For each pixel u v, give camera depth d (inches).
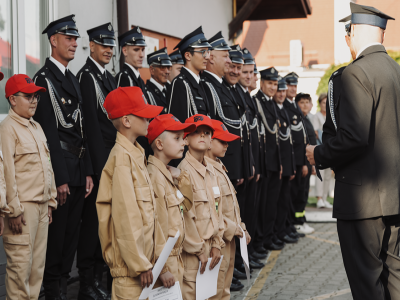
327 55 779.4
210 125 140.9
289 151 268.2
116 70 236.1
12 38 184.4
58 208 153.6
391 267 123.0
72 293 182.5
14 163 133.2
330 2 779.4
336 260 236.7
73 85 162.1
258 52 804.0
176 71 250.7
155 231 112.5
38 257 138.7
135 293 106.8
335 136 122.9
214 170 154.0
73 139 158.9
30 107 137.9
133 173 108.3
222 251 148.1
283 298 179.8
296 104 298.8
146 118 114.3
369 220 120.6
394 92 121.0
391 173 120.1
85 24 213.0
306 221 327.6
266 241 257.0
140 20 262.4
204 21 360.8
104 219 110.0
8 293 132.0
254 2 407.2
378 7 756.0
